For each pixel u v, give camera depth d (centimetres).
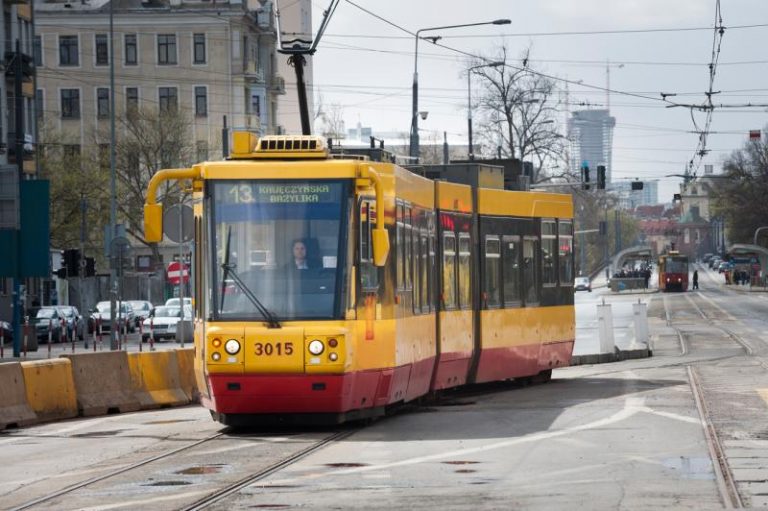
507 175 3781
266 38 14125
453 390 3422
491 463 1920
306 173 2364
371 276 2420
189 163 11150
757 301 12194
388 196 2528
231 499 1634
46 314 8075
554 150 11250
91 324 8806
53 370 2947
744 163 18300
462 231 3147
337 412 2344
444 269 2994
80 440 2480
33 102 9556
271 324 2312
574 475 1783
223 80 13200
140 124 11000
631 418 2525
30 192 5428
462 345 3105
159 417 2953
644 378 3666
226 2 13138
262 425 2488
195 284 2475
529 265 3550
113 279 6053
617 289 17000
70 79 13150
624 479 1734
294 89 15650
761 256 17700
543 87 11238
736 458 1934
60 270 6631
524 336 3488
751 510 1483
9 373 2792
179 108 11550
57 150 10794
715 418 2500
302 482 1766
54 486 1825
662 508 1503
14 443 2486
